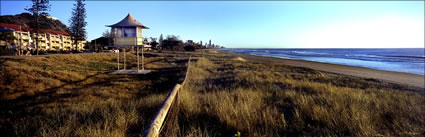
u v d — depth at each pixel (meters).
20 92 8.61
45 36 48.47
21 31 39.25
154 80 12.38
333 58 51.31
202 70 16.44
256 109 4.01
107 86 10.03
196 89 7.37
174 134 2.58
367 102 4.68
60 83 10.66
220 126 3.27
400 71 23.81
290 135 3.02
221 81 10.27
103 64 22.14
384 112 4.02
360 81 12.70
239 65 23.95
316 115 3.70
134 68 19.53
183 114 3.79
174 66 22.30
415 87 11.91
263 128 3.10
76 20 45.69
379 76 18.67
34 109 5.73
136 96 8.00
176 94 3.39
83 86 10.33
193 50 93.31
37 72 11.73
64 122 3.39
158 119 1.86
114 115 3.41
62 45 57.72
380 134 2.96
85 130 2.87
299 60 42.38
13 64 14.27
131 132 3.02
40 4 33.38
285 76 13.45
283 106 4.71
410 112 4.02
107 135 2.61
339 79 13.27
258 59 44.34
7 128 3.90
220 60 33.91
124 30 14.14
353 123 3.14
